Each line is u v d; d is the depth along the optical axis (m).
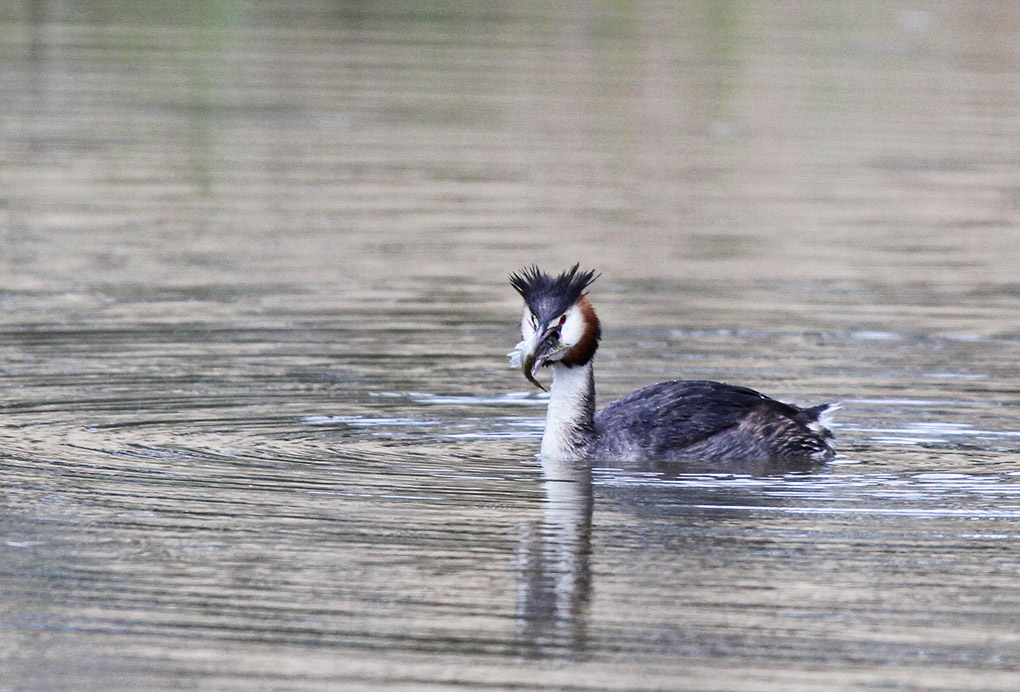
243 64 32.88
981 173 25.75
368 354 15.55
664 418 12.67
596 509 11.05
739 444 12.52
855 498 11.41
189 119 27.89
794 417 12.79
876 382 14.68
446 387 14.52
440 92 30.39
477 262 19.56
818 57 34.94
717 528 10.66
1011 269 19.88
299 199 22.86
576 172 25.14
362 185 23.86
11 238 20.28
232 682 8.16
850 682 8.21
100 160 24.95
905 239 21.48
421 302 17.66
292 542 10.21
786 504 11.23
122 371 14.70
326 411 13.61
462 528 10.57
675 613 9.10
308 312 17.12
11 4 39.59
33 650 8.52
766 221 22.38
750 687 8.14
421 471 11.98
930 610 9.18
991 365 15.34
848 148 27.28
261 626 8.86
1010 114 30.30
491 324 16.80
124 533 10.34
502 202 23.03
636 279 18.84
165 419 13.21
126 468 11.81
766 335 16.44
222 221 21.53
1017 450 12.71
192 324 16.52
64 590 9.34
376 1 41.12
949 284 18.98
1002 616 9.09
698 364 15.24
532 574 9.69
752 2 42.38
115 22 37.62
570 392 12.53
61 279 18.33
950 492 11.59
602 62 33.53
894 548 10.26
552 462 12.38
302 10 39.91
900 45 36.91
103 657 8.44
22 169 24.14
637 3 41.75
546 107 29.47
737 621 8.98
